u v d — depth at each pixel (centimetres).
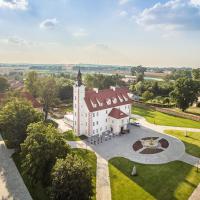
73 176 3522
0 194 4219
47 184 4241
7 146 6262
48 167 4153
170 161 5581
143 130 7750
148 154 5934
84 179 3566
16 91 9525
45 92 8669
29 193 4272
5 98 8831
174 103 11569
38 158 4094
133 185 4559
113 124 7331
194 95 10075
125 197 4184
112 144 6519
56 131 4734
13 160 5481
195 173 5044
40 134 4497
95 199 4097
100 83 13938
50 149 4191
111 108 7500
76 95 6912
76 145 6406
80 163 3731
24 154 4547
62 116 9244
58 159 3859
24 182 4603
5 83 12588
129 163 5444
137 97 13550
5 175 4828
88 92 7175
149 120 8956
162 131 7694
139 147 6347
